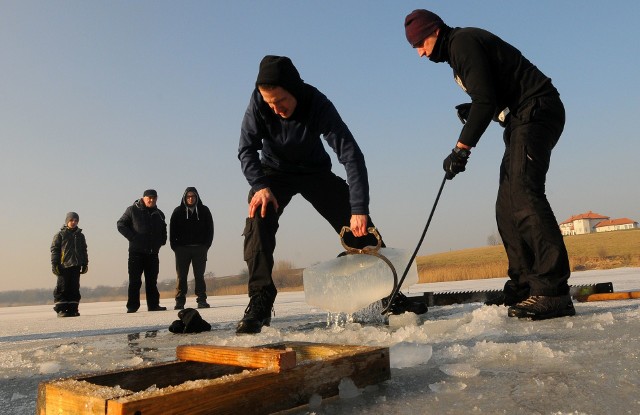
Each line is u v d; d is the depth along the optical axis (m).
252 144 3.54
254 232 3.51
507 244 3.71
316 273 3.30
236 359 1.45
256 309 3.43
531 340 2.32
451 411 1.30
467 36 3.14
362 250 3.22
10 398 1.76
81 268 9.11
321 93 3.47
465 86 3.17
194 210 8.83
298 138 3.51
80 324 6.04
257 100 3.43
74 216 9.05
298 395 1.39
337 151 3.43
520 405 1.31
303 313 5.31
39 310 16.77
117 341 3.50
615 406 1.26
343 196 3.85
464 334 2.61
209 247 8.96
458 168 3.18
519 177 3.13
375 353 1.61
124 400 1.11
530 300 3.12
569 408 1.26
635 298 4.41
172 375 1.53
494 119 3.31
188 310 3.96
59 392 1.23
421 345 1.97
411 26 3.30
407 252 3.55
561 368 1.69
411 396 1.46
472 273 24.58
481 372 1.70
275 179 3.72
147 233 8.95
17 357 2.80
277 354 1.37
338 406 1.40
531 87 3.12
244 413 1.28
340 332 3.01
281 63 3.17
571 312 3.14
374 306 3.83
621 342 2.10
